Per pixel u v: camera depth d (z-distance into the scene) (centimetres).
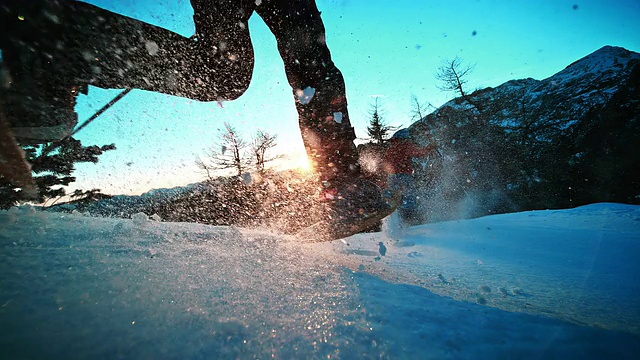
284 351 43
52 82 107
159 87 129
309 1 122
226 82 138
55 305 49
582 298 81
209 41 126
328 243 161
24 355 37
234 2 124
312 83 122
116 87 123
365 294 66
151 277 64
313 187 127
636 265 120
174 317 49
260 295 60
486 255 153
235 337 45
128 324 46
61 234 98
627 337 51
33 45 98
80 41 104
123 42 111
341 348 45
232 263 80
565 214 320
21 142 119
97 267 67
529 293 87
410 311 59
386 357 43
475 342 48
